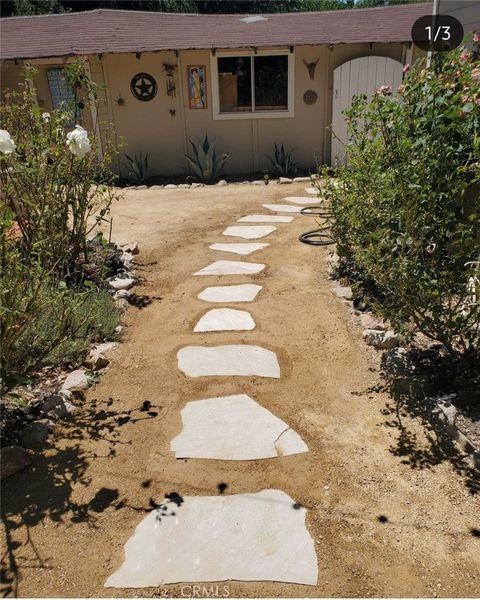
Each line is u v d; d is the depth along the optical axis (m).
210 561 2.08
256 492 2.41
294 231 6.39
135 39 10.30
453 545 2.13
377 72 9.92
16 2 18.38
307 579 2.00
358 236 3.98
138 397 3.14
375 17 11.26
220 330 3.93
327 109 10.36
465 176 2.87
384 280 3.38
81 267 4.70
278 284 4.75
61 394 3.11
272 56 10.05
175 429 2.85
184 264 5.34
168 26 11.45
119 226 6.88
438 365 3.30
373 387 3.21
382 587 1.96
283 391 3.18
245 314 4.17
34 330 3.22
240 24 11.56
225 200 8.38
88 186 4.62
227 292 4.60
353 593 1.94
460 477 2.48
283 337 3.81
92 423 2.91
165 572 2.04
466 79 2.88
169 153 10.65
